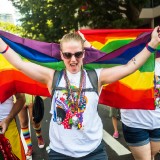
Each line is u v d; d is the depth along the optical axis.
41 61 2.83
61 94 2.28
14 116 2.98
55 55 2.81
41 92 3.14
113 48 3.90
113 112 5.43
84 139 2.30
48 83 2.38
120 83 3.08
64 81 2.29
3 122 2.85
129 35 3.87
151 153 3.44
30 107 4.73
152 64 2.95
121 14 15.59
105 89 3.13
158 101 3.21
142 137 3.24
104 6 15.11
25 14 20.92
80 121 2.25
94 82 2.30
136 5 14.91
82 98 2.26
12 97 3.09
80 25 16.30
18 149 3.08
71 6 15.40
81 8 15.60
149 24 23.03
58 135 2.31
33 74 2.35
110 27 15.27
